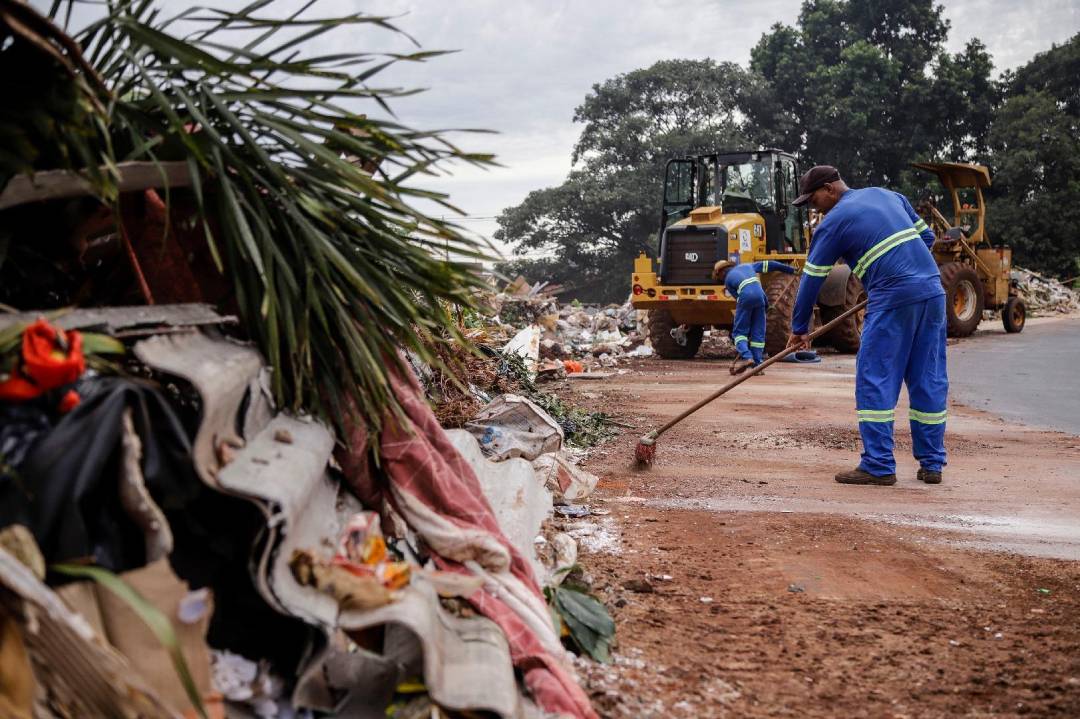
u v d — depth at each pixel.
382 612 2.31
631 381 12.96
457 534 2.97
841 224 6.38
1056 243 45.41
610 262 52.59
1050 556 4.54
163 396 2.26
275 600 2.19
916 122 51.44
